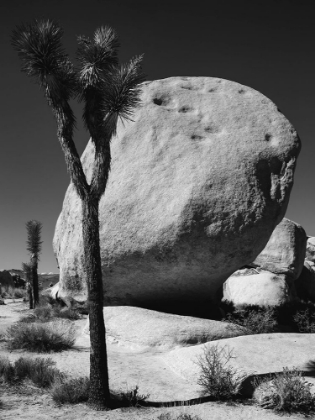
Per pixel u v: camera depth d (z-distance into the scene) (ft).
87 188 23.03
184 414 20.57
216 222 37.63
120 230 40.78
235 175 38.96
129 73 22.97
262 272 73.72
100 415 20.66
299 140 41.96
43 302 64.64
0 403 21.81
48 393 23.70
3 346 34.88
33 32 21.72
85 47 23.54
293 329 42.22
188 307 44.14
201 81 48.39
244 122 42.75
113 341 37.55
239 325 38.55
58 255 55.77
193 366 27.55
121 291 43.01
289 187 39.65
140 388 24.95
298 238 75.72
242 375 25.04
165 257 38.83
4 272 121.80
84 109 23.63
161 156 42.39
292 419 21.34
